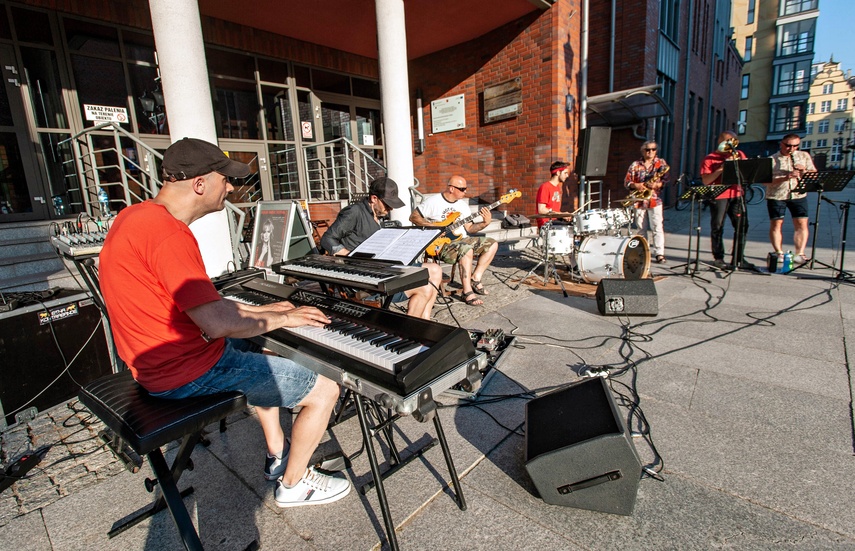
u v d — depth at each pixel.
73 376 3.05
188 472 2.14
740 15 40.19
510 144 8.82
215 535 1.74
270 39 7.70
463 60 9.23
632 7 9.62
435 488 1.95
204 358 1.59
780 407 2.44
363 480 2.03
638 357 3.17
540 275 5.90
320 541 1.69
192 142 1.59
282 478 1.90
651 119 10.38
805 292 4.52
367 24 7.42
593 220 5.12
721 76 21.17
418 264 3.49
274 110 7.97
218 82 7.23
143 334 1.50
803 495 1.79
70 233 3.08
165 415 1.48
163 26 4.01
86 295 3.14
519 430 2.36
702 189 5.36
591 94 10.48
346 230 3.70
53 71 5.63
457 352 1.54
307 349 1.71
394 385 1.39
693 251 7.08
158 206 1.51
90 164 5.96
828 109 52.66
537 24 7.98
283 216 4.70
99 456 2.34
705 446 2.13
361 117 9.42
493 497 1.88
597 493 1.72
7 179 5.39
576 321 4.00
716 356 3.12
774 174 5.36
